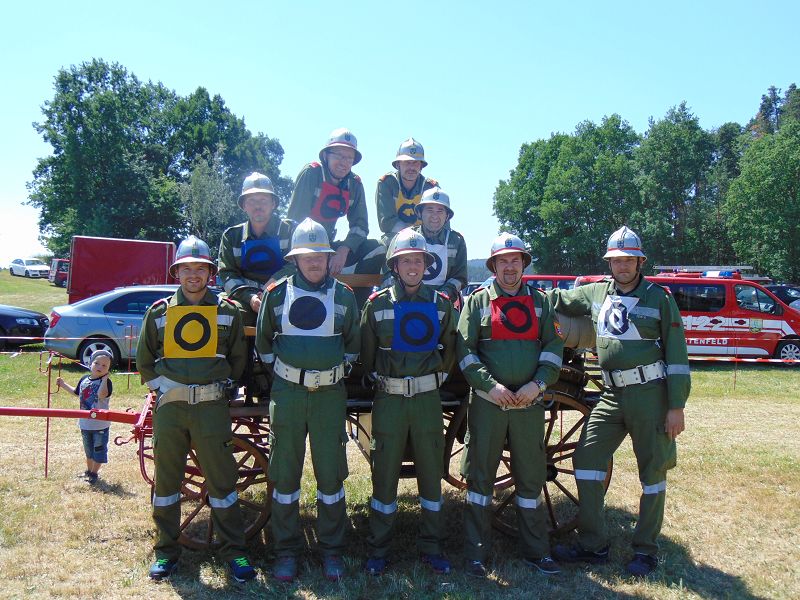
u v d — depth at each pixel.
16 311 15.51
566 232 45.91
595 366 5.73
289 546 4.15
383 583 4.07
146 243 16.70
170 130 54.69
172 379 4.07
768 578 4.20
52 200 46.94
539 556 4.25
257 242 4.81
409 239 4.15
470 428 4.30
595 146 47.25
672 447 4.28
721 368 15.11
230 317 4.21
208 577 4.14
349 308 4.20
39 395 9.98
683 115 46.22
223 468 4.19
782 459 6.92
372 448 4.30
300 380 4.05
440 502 4.32
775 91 81.19
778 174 38.38
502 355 4.18
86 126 45.94
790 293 19.02
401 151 5.43
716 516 5.29
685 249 45.78
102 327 12.10
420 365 4.17
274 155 58.81
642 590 4.01
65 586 3.96
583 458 4.39
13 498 5.46
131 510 5.25
